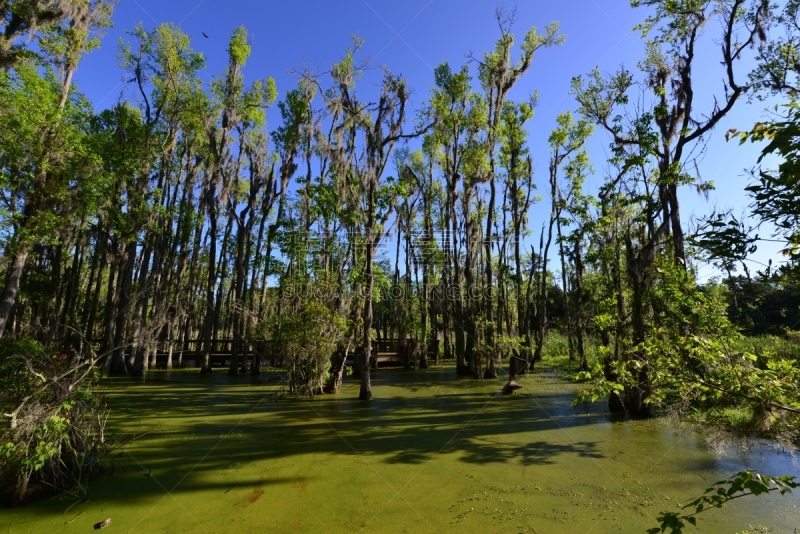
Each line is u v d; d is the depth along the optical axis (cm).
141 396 1212
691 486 508
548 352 2603
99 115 1471
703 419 688
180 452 667
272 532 414
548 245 2056
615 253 1002
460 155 1855
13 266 1054
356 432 796
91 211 1181
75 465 527
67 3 1128
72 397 512
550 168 1995
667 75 1145
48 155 1038
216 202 2175
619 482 526
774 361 275
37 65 1130
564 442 712
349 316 1348
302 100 1736
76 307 2222
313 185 1299
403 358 2202
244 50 1869
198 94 1819
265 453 664
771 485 504
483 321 1745
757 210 226
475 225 2238
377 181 1224
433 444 713
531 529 410
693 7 1052
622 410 938
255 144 2125
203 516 448
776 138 187
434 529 415
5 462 464
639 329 827
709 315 396
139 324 1727
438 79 1684
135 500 488
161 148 1645
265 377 1716
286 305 1357
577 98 1083
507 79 1741
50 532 415
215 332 2639
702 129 1024
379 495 499
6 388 489
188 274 2880
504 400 1151
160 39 1719
